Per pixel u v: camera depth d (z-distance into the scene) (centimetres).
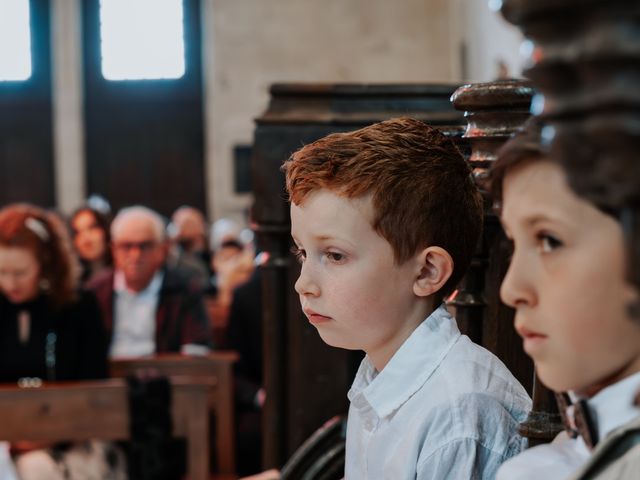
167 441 374
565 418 82
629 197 54
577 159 56
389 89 218
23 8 1266
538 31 56
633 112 52
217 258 895
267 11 1246
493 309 144
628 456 65
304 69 1247
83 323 402
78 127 1270
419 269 118
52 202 1277
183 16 1270
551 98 57
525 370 144
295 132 220
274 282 225
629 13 52
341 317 117
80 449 379
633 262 57
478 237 127
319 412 225
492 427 114
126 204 1284
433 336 120
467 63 1038
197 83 1274
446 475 113
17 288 390
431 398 116
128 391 372
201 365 434
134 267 505
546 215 66
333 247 116
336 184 114
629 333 65
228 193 1265
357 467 126
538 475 78
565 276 66
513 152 67
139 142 1284
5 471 365
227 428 435
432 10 1216
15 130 1274
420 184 117
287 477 200
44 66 1270
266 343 226
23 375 393
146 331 510
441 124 211
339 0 1234
